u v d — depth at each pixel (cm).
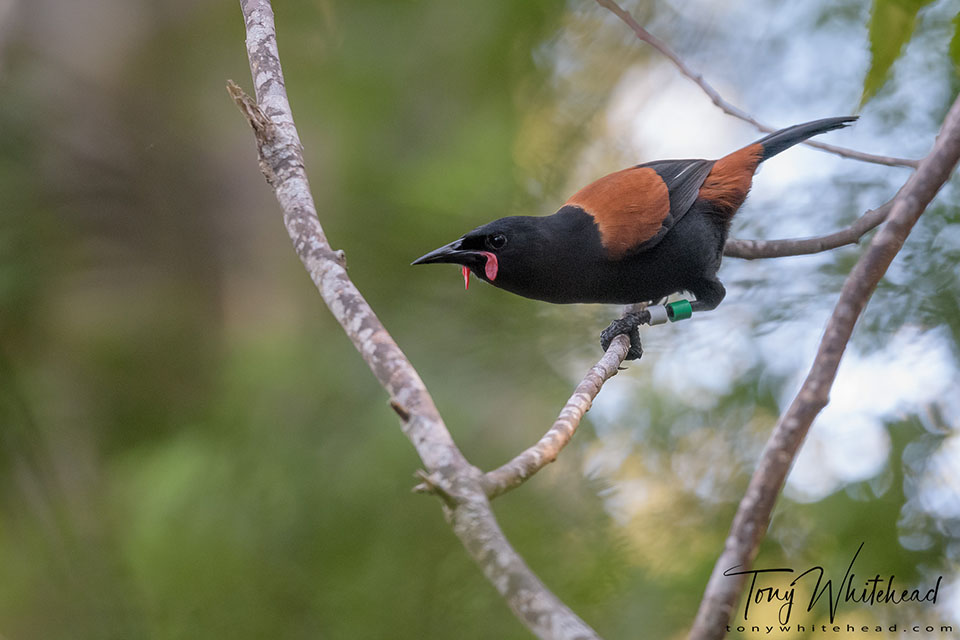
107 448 1391
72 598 1130
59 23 1484
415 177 1231
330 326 1258
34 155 1419
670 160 991
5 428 1211
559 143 1299
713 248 944
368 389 1155
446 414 1123
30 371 1335
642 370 1159
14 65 1457
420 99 1337
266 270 1520
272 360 1207
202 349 1489
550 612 375
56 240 1395
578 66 1352
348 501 1095
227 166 1526
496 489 447
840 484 1016
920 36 1070
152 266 1495
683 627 1010
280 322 1394
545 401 1150
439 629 1062
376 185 1248
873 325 1028
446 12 1355
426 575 1079
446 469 430
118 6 1501
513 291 917
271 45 686
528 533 1106
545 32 1339
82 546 1168
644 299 964
